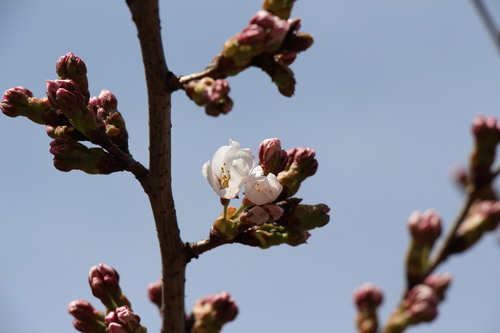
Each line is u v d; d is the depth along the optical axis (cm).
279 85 512
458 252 463
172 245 561
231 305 614
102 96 600
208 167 559
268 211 554
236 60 499
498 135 466
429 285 466
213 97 477
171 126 545
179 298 577
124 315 588
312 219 571
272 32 495
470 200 467
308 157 600
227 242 563
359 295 489
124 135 588
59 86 573
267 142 597
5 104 593
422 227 473
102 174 575
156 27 506
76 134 591
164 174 553
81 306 621
